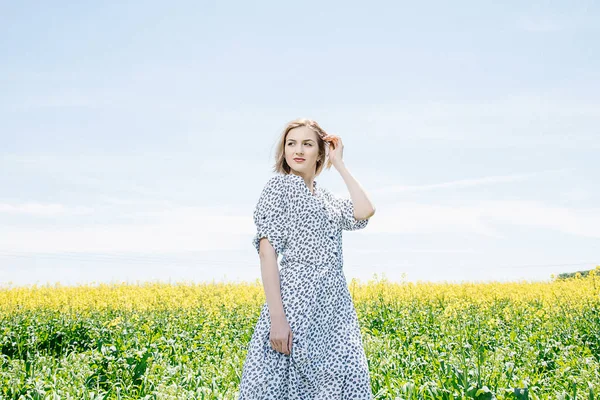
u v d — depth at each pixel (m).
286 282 2.96
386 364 5.34
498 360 4.89
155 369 5.35
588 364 5.21
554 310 9.93
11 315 10.38
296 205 3.02
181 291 14.62
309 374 2.91
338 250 3.11
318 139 3.28
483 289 13.75
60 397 4.29
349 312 3.07
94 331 8.79
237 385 4.92
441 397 3.98
